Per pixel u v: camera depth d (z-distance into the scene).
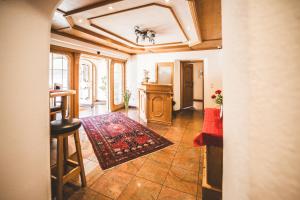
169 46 5.79
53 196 1.77
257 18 0.44
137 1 2.49
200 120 5.23
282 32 0.38
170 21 3.40
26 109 0.92
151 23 3.54
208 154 1.64
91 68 7.98
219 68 5.70
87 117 5.44
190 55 6.12
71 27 3.65
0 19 0.74
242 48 0.51
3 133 0.78
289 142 0.37
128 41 5.23
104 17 3.21
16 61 0.84
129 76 7.39
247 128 0.49
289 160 0.37
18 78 0.86
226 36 0.67
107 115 5.83
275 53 0.40
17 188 0.87
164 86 4.57
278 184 0.40
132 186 1.96
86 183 2.01
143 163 2.51
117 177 2.14
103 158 2.65
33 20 0.95
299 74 0.35
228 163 0.64
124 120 5.12
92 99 8.02
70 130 1.70
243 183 0.51
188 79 7.33
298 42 0.35
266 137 0.42
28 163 0.95
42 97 1.07
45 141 1.11
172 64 6.41
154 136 3.71
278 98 0.39
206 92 5.98
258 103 0.45
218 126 1.85
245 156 0.50
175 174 2.22
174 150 2.98
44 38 1.06
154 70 6.80
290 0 0.36
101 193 1.84
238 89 0.55
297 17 0.35
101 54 5.79
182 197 1.79
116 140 3.43
